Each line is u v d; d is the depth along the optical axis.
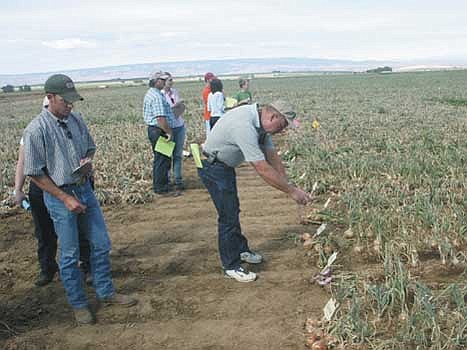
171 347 3.62
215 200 4.52
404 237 4.89
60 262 3.94
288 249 5.26
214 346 3.61
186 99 32.59
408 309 3.82
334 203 6.63
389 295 3.82
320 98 29.67
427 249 5.00
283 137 12.72
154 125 7.19
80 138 4.02
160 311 4.13
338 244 5.18
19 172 4.45
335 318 3.69
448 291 3.78
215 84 9.12
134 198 7.14
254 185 7.99
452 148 9.09
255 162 4.20
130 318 4.05
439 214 5.52
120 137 13.06
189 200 7.23
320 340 3.51
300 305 4.10
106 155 10.23
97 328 3.92
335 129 13.05
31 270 5.04
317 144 10.31
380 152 9.88
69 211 3.86
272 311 4.04
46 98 3.96
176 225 6.16
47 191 3.78
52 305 4.32
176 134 7.57
